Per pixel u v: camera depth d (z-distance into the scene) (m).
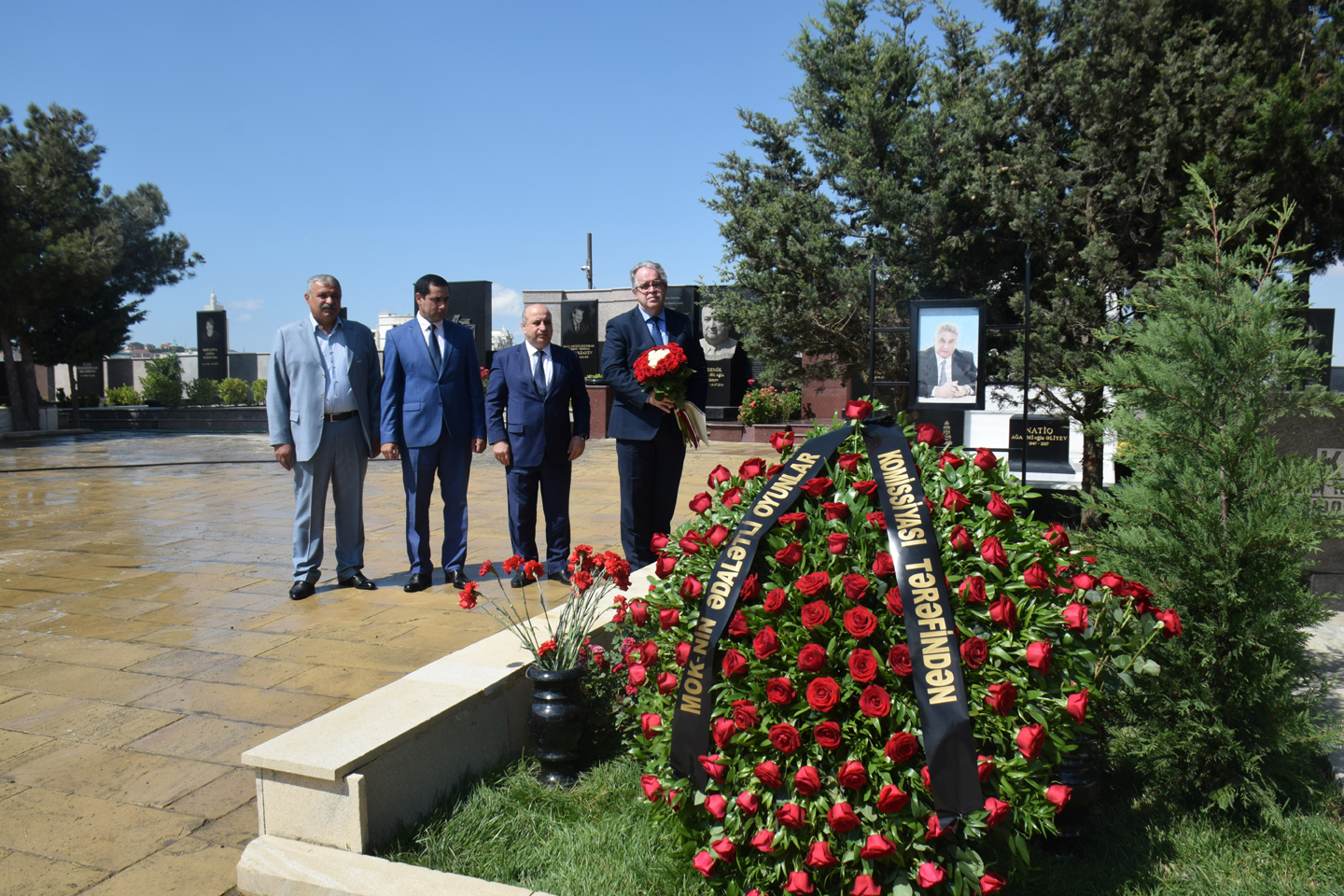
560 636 3.28
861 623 2.18
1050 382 5.96
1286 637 2.89
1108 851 2.78
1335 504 5.13
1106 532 3.23
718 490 2.94
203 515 9.23
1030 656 2.19
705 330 20.77
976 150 6.29
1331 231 5.82
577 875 2.57
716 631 2.36
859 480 2.53
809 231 6.89
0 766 3.25
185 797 3.03
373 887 2.43
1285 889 2.59
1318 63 5.60
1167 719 2.99
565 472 5.93
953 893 2.15
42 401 25.48
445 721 2.99
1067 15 6.15
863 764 2.18
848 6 7.11
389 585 5.96
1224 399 3.05
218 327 32.91
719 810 2.28
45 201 22.19
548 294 26.14
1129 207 5.82
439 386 5.78
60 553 7.16
